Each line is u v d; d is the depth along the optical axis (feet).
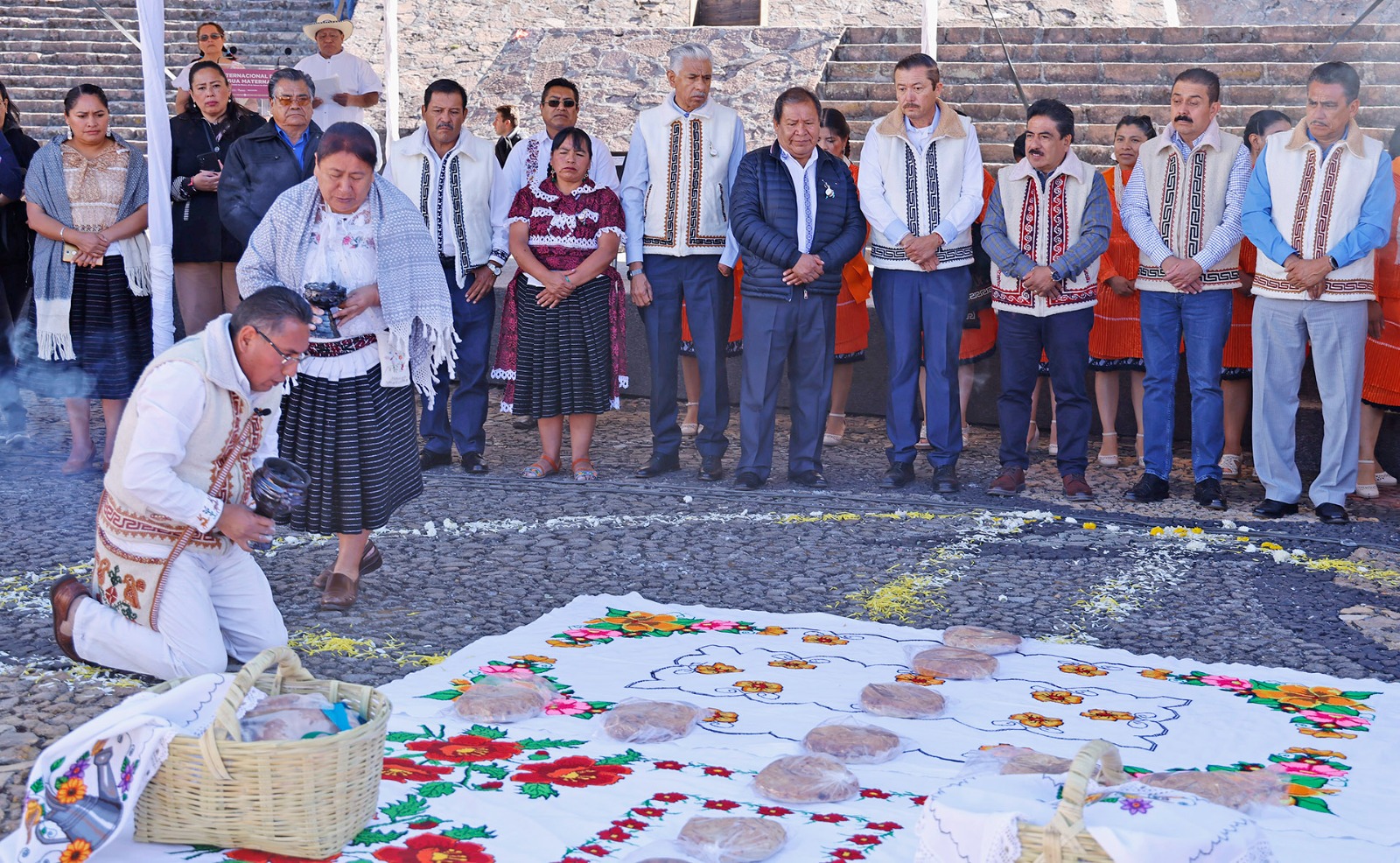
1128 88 42.65
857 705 12.67
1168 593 17.07
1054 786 8.92
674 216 23.03
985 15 49.73
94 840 8.93
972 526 20.43
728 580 17.54
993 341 26.48
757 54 49.29
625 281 30.99
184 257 24.48
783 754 11.35
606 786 10.57
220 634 13.01
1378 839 9.74
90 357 23.08
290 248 14.92
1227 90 40.27
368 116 47.78
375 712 10.03
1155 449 22.16
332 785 9.22
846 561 18.48
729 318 23.90
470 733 11.70
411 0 55.26
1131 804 8.38
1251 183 20.84
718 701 12.72
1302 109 38.19
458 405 24.16
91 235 22.62
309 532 16.29
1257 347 21.06
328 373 15.05
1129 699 12.91
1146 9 47.39
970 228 22.52
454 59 52.70
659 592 16.99
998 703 12.77
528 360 23.02
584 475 23.45
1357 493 22.62
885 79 47.24
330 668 13.76
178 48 49.78
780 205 22.03
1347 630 15.57
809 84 47.32
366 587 16.87
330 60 32.04
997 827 8.22
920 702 12.37
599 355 23.06
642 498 22.15
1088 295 22.00
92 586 13.73
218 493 12.73
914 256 21.94
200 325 24.93
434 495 22.13
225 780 9.11
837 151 24.03
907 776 10.89
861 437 27.94
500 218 24.04
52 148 22.97
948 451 22.84
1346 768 11.18
